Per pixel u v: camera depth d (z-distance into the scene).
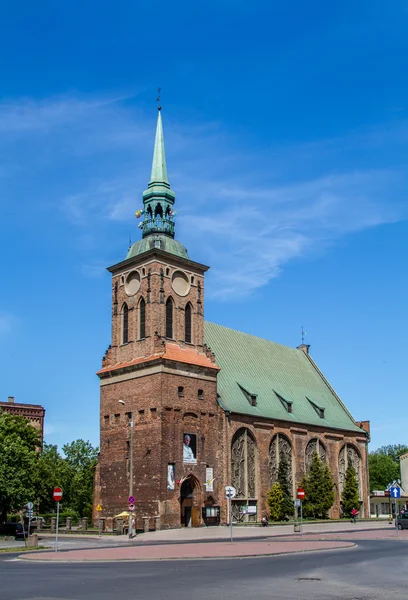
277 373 94.50
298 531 63.00
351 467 93.94
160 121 84.25
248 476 77.50
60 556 37.72
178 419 70.94
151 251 75.31
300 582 25.16
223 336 90.12
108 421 75.25
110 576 27.73
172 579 26.36
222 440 74.69
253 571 29.17
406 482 129.00
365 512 96.56
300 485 84.81
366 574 27.88
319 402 97.38
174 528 67.56
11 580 26.64
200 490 71.38
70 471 120.38
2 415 92.50
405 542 49.66
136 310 76.31
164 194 80.94
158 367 70.88
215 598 20.97
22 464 76.94
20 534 63.84
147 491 68.19
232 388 82.06
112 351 77.81
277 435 83.38
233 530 65.56
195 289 79.19
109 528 71.62
